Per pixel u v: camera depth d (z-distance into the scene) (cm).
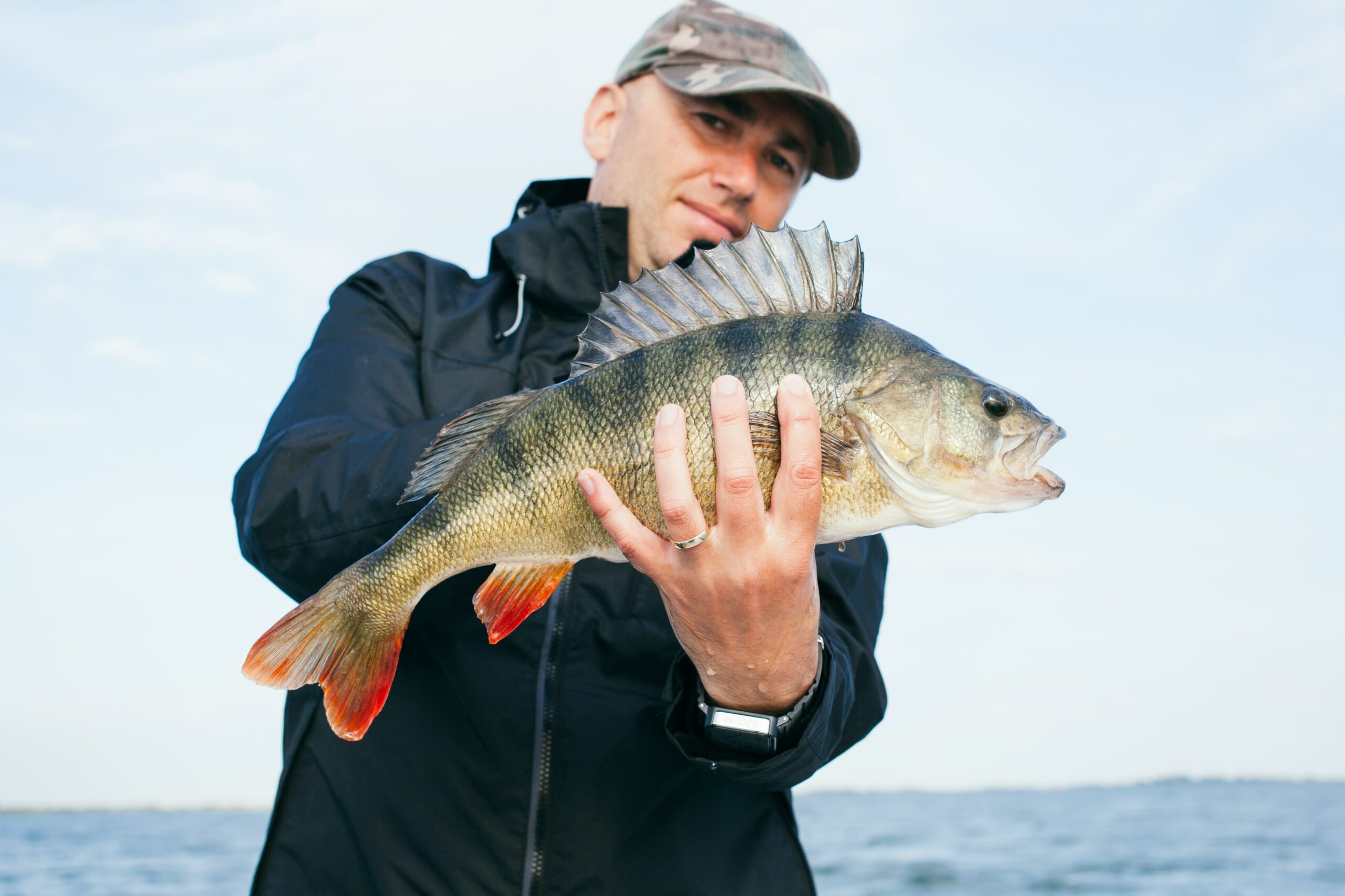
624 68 372
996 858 2758
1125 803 5028
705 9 361
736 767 201
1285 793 5247
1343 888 2194
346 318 288
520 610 218
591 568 246
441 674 243
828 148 371
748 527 173
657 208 347
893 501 221
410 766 236
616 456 212
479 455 222
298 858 238
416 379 277
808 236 237
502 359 288
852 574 278
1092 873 2428
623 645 240
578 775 231
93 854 3556
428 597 246
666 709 235
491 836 227
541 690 235
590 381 219
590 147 388
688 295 232
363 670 212
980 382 228
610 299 233
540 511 217
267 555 235
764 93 347
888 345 226
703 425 210
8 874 2970
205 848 3853
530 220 317
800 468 175
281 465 236
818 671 203
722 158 347
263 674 205
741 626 183
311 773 245
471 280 320
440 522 219
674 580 182
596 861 228
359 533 225
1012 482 227
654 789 235
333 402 259
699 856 237
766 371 215
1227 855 2778
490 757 232
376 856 230
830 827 3944
